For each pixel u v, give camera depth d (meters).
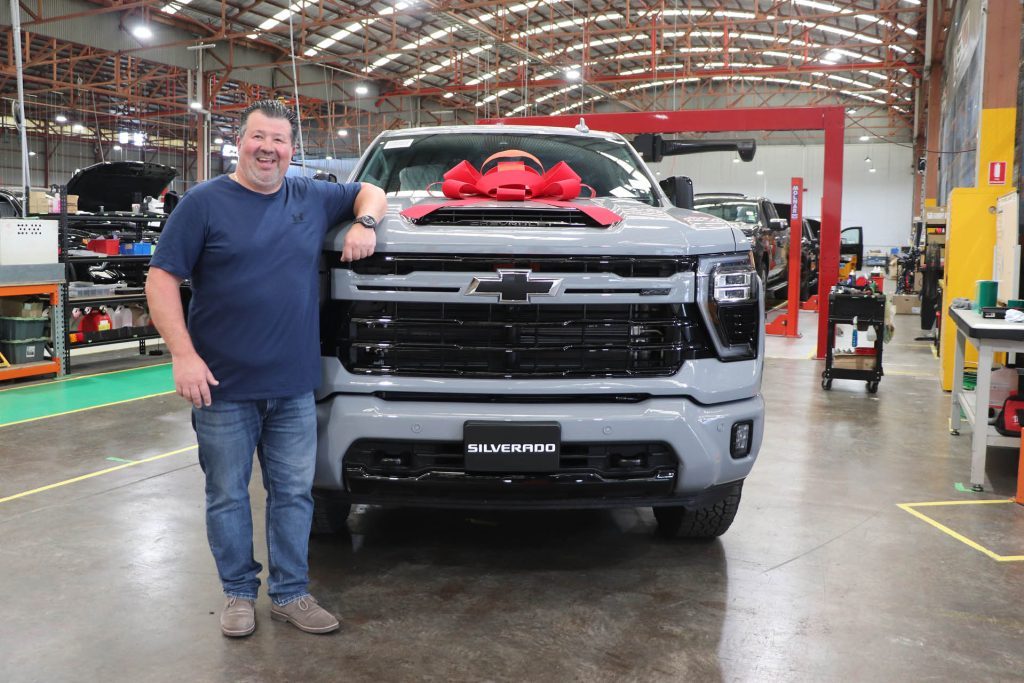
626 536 3.08
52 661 2.09
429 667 2.07
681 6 28.11
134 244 8.14
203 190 2.13
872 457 4.36
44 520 3.21
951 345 6.40
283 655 2.13
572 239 2.36
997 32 9.28
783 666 2.09
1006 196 4.85
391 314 2.38
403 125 34.41
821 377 7.18
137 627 2.29
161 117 34.81
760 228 11.69
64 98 31.70
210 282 2.15
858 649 2.19
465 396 2.38
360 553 2.87
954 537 3.11
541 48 31.19
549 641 2.22
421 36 26.78
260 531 3.12
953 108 18.61
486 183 2.84
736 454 2.51
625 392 2.37
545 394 2.37
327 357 2.40
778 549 2.96
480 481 2.36
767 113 8.65
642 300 2.37
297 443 2.29
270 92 28.73
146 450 4.39
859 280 6.43
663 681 2.01
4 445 4.49
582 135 3.78
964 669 2.09
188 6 22.59
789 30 29.25
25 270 6.47
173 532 3.08
